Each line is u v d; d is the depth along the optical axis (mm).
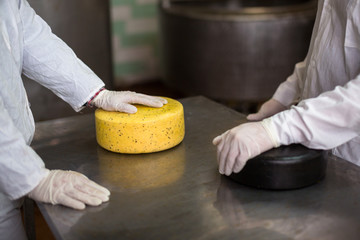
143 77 3844
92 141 1194
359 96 830
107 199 880
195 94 2979
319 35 1083
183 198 888
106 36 2385
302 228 782
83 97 1131
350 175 967
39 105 2139
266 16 2627
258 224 796
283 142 897
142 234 775
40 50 1098
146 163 1049
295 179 892
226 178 968
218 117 1345
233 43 2691
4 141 832
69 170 1012
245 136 873
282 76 2777
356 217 812
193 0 3295
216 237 763
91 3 2238
